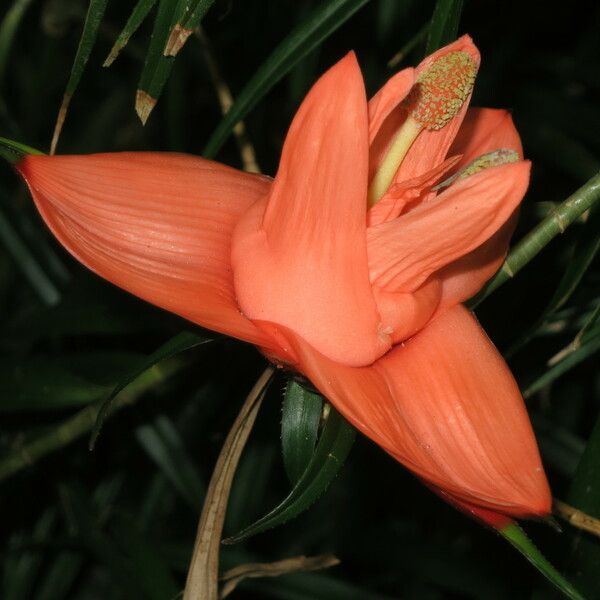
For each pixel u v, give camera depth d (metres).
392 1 0.52
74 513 0.50
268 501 0.62
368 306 0.38
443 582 0.52
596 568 0.42
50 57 0.63
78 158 0.39
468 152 0.42
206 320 0.38
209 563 0.40
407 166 0.40
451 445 0.38
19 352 0.52
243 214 0.39
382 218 0.39
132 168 0.40
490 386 0.38
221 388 0.50
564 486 0.60
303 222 0.38
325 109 0.37
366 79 0.53
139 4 0.39
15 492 0.53
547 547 0.42
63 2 0.60
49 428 0.49
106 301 0.49
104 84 0.75
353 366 0.38
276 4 0.50
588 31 0.62
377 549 0.52
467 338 0.39
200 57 0.54
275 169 0.56
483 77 0.58
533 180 0.55
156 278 0.39
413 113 0.39
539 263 0.49
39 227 0.61
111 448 0.53
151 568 0.48
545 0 0.62
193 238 0.39
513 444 0.38
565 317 0.47
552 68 0.61
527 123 0.54
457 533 0.62
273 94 0.59
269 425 0.51
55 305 0.49
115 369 0.47
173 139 0.54
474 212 0.38
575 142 0.53
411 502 0.62
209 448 0.54
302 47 0.42
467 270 0.40
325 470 0.38
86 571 0.60
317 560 0.43
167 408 0.51
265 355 0.39
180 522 0.56
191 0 0.39
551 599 0.43
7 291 0.60
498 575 0.52
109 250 0.39
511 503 0.37
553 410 0.57
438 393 0.38
